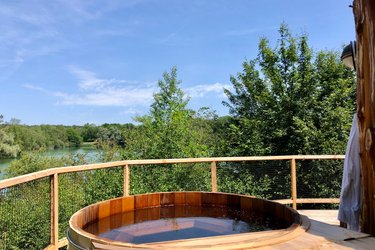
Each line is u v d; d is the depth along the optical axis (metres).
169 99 12.35
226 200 2.62
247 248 1.40
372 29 1.94
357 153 2.70
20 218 3.01
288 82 12.42
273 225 2.11
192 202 2.69
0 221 2.81
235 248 1.39
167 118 10.93
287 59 12.69
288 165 5.72
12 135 16.17
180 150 9.79
